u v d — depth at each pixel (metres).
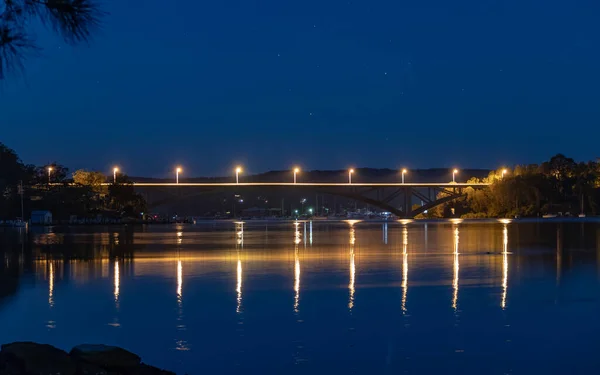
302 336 24.41
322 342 23.48
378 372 19.92
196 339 23.95
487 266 49.09
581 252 62.62
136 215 197.25
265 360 21.14
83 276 43.44
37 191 170.62
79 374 15.77
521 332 24.97
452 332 25.00
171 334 24.77
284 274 44.38
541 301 31.77
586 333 24.70
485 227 132.38
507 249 67.44
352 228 143.00
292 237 97.88
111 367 16.75
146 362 20.92
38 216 152.75
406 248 70.06
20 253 64.12
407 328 25.72
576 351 22.16
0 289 36.97
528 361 21.06
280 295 34.28
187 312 29.23
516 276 42.22
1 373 15.23
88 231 121.12
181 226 161.38
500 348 22.62
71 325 26.55
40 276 43.47
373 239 90.06
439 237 93.75
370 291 35.56
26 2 11.05
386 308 30.03
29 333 25.16
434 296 33.59
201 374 19.73
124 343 23.42
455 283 38.84
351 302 31.80
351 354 21.89
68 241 85.81
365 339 23.91
